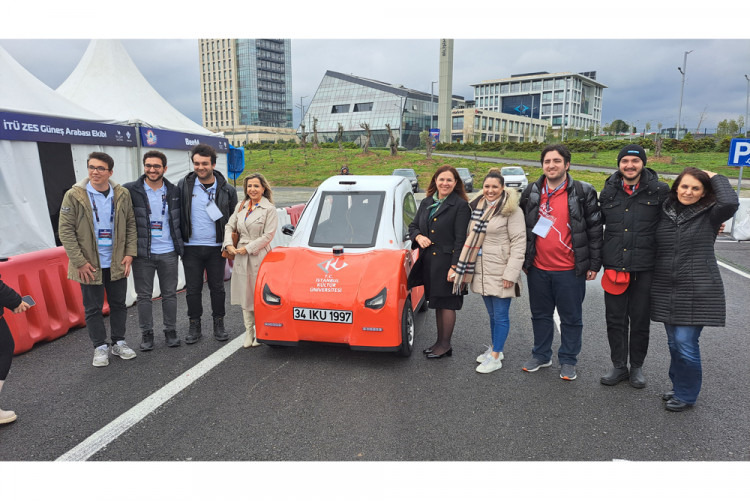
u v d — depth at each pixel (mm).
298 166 40219
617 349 3666
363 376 3809
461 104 133750
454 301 4094
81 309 5047
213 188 4574
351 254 4246
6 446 2816
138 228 4246
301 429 2998
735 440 2873
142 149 8047
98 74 9023
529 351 4441
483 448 2789
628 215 3441
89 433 2955
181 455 2727
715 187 3076
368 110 87625
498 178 3752
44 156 6516
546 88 133625
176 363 4078
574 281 3650
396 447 2801
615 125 99312
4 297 2996
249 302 4391
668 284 3250
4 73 6262
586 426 3041
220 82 142000
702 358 4211
